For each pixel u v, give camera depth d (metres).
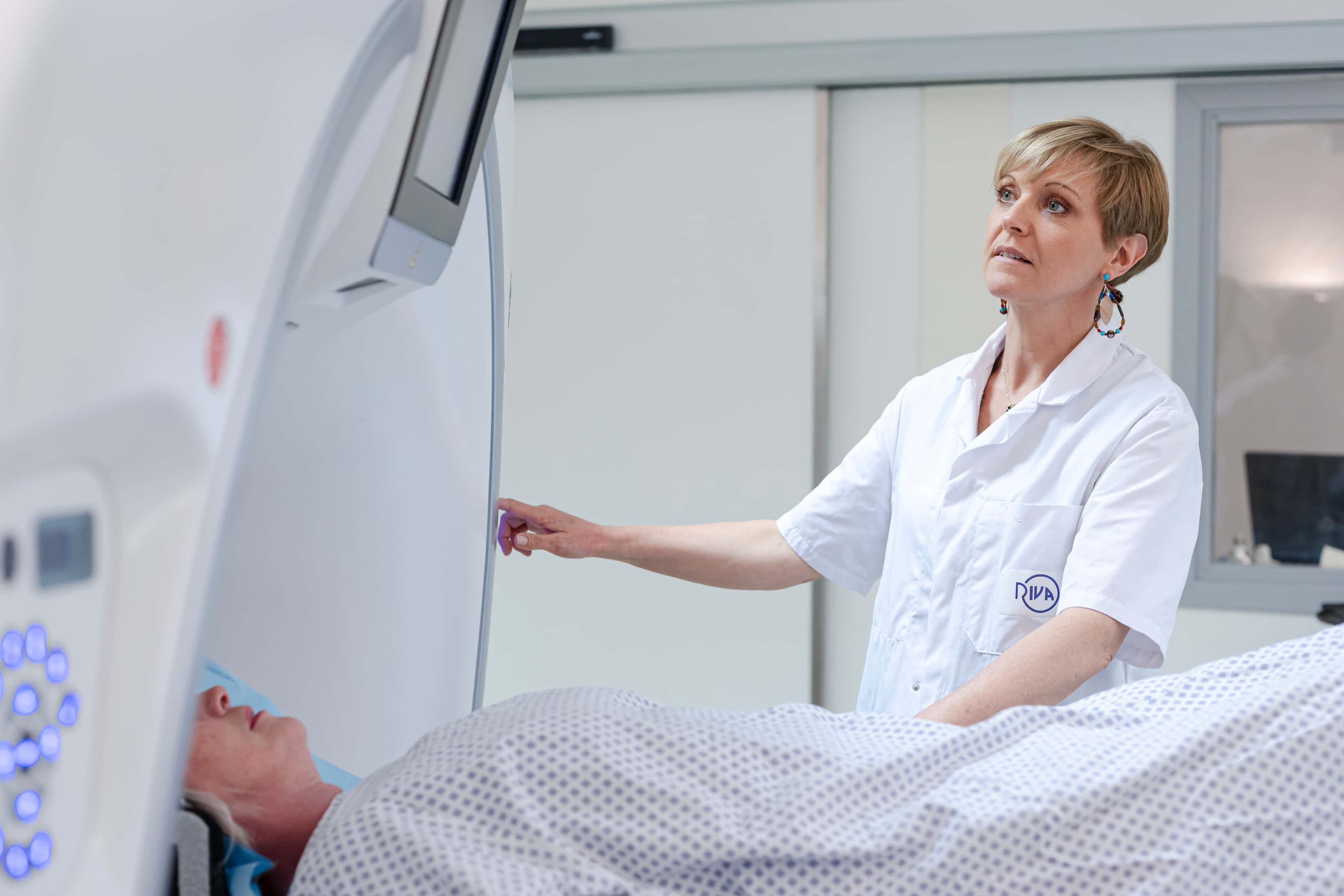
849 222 2.56
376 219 0.61
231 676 1.00
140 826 0.44
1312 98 2.34
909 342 2.55
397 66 0.62
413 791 0.75
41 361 0.39
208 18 0.48
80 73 0.42
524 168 2.65
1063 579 1.20
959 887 0.73
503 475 2.71
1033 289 1.22
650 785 0.75
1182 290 2.41
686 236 2.59
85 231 0.41
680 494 2.63
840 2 2.43
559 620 2.69
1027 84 2.45
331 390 1.03
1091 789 0.77
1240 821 0.76
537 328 2.67
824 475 2.58
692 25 2.50
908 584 1.36
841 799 0.78
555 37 2.54
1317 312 2.40
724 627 2.61
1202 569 2.44
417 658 1.22
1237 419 2.45
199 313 0.46
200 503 0.46
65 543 0.43
